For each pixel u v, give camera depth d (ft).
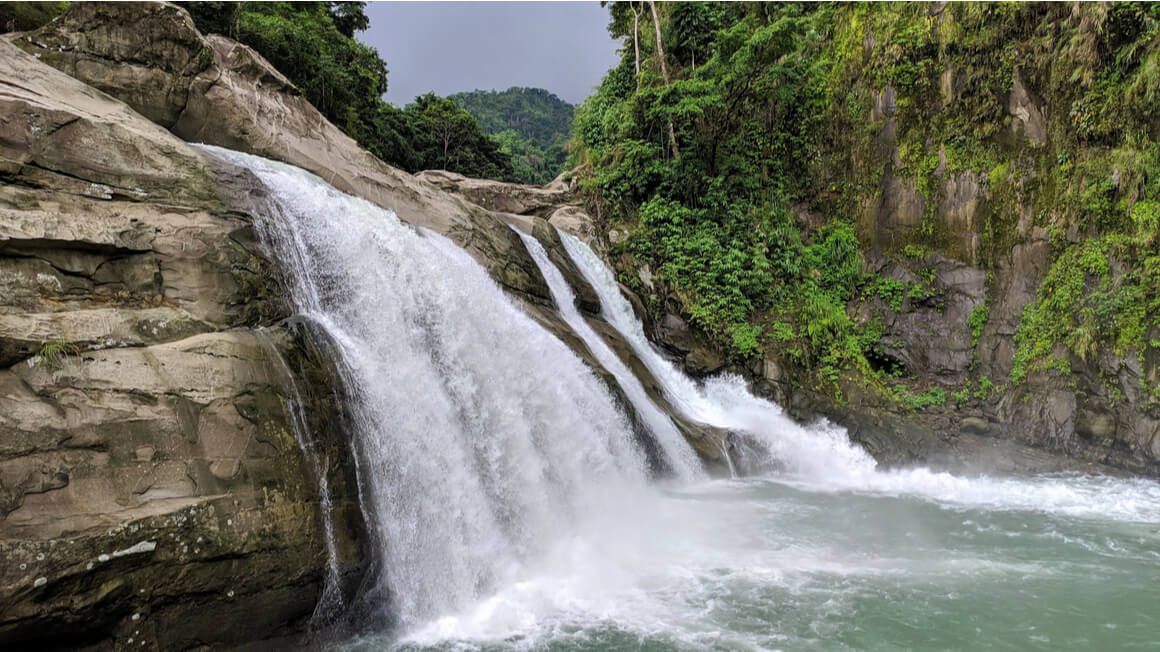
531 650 21.39
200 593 18.80
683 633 22.48
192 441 19.62
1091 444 52.11
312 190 32.55
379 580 23.16
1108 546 32.53
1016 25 62.23
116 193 22.86
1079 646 21.84
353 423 24.21
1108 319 52.65
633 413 41.55
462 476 27.50
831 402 58.18
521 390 33.19
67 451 17.43
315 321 26.37
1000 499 42.52
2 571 15.31
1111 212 55.01
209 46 40.52
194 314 22.65
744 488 43.19
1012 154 61.62
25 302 19.17
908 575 27.94
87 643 17.13
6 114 20.97
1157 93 53.36
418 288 32.01
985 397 58.85
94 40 35.47
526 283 45.01
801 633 22.54
